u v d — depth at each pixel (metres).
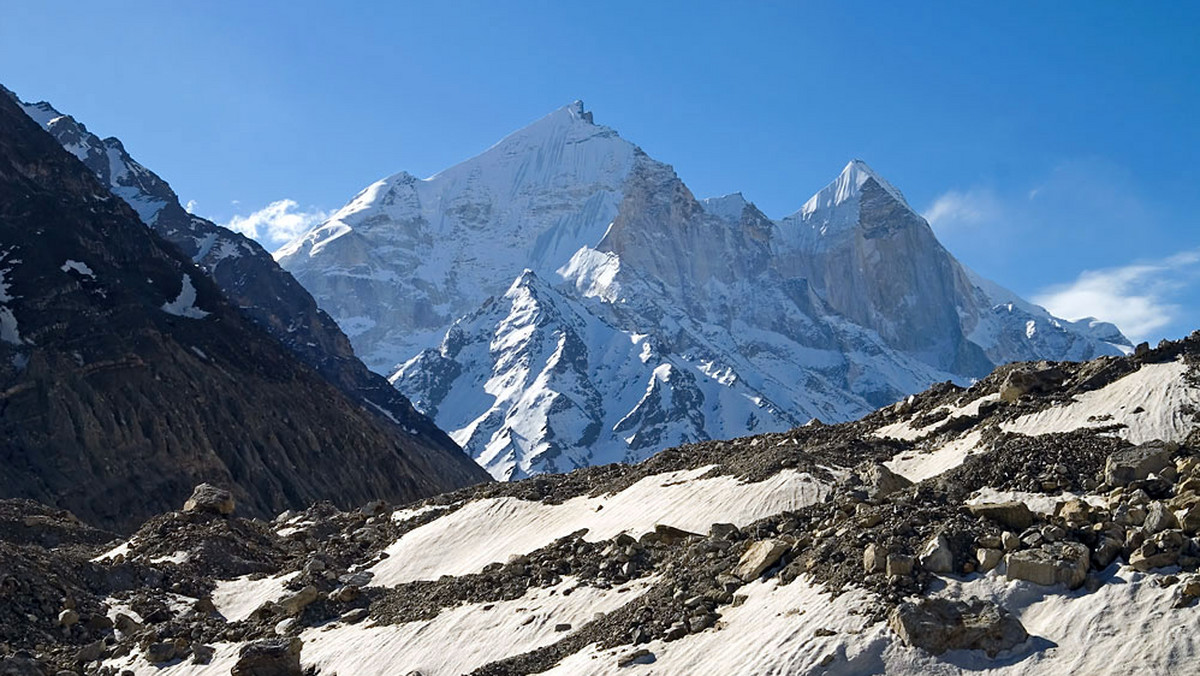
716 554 51.75
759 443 74.88
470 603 58.81
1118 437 55.34
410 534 76.19
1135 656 36.25
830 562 44.53
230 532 81.25
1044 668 37.03
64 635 65.00
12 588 65.88
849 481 59.56
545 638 51.97
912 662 38.47
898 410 75.25
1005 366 74.19
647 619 47.75
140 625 67.06
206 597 72.12
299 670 56.50
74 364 152.38
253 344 187.00
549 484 78.62
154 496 144.62
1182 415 57.22
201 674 59.75
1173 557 39.38
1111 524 42.12
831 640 40.16
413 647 55.97
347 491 173.12
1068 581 39.62
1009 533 42.12
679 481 68.56
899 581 41.53
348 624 62.47
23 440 142.62
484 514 74.56
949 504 48.03
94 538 88.06
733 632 43.47
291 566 74.88
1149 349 65.38
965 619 39.00
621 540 58.75
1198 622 36.47
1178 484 45.53
